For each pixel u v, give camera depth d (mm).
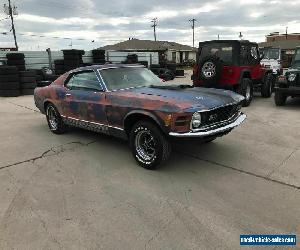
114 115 5012
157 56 28328
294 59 10453
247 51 10109
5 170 4777
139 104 4578
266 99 11844
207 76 9422
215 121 4508
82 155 5383
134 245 2914
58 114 6500
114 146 5828
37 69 18328
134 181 4293
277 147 5648
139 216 3400
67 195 3924
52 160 5180
